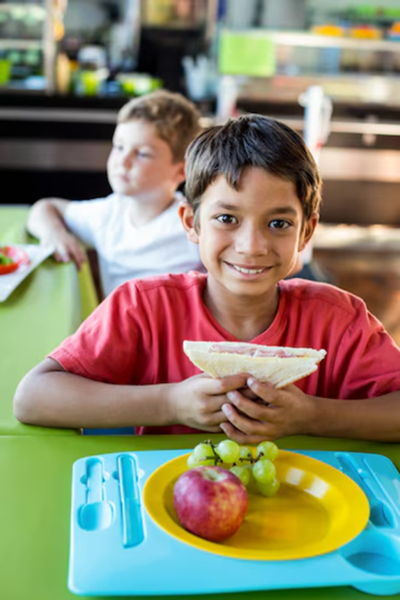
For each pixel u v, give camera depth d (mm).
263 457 807
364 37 4473
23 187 4465
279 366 871
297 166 923
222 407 903
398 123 4594
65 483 822
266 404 931
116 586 615
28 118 4301
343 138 4598
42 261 1761
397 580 640
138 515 724
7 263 1654
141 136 1812
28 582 648
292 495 798
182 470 794
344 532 695
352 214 4828
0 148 4348
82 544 667
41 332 1337
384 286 4016
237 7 4828
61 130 4363
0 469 845
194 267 1854
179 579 625
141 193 1861
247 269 938
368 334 1092
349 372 1089
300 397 926
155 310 1080
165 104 1873
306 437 966
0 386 1097
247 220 921
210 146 942
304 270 1962
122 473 812
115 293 1094
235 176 899
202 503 680
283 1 4797
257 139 917
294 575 638
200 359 878
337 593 646
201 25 4773
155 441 935
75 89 4438
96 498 761
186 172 1014
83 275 1836
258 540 713
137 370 1115
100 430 1353
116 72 4758
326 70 4488
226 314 1066
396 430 958
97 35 5008
